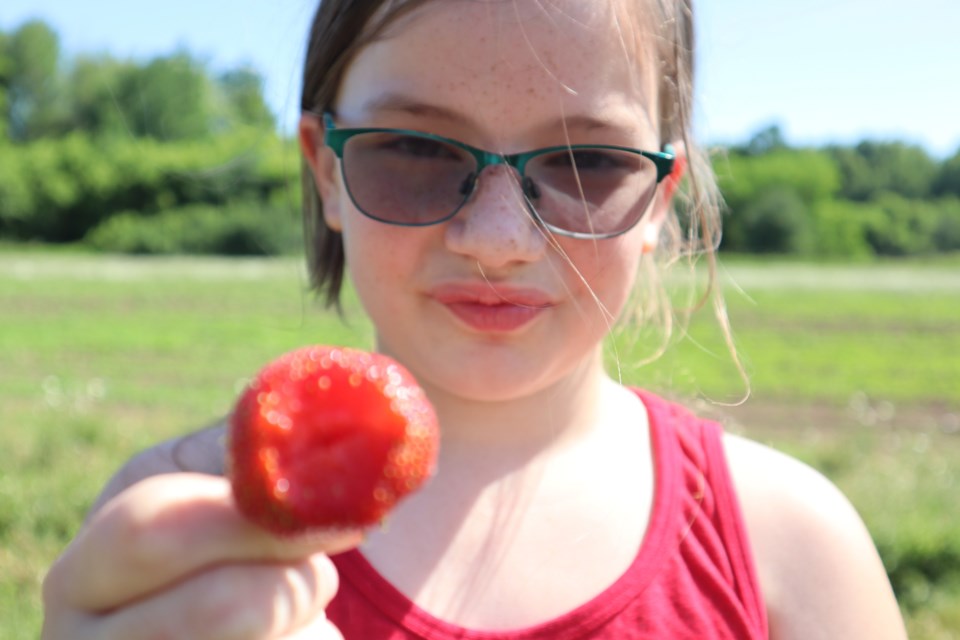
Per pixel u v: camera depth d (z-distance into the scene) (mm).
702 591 371
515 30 359
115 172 9258
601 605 358
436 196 360
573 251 369
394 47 369
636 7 387
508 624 355
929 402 2691
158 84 7727
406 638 350
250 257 8492
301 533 203
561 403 397
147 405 2145
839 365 3266
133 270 6523
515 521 378
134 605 227
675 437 414
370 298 380
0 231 9492
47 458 1466
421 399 211
